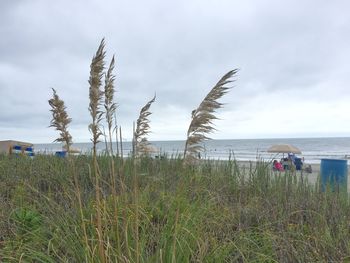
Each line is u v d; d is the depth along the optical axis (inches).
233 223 213.0
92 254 129.0
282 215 226.7
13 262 148.3
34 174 319.9
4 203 225.5
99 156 329.4
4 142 710.5
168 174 279.0
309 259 167.6
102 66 130.7
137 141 138.6
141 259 134.4
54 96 139.5
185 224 149.3
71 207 195.6
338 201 264.5
